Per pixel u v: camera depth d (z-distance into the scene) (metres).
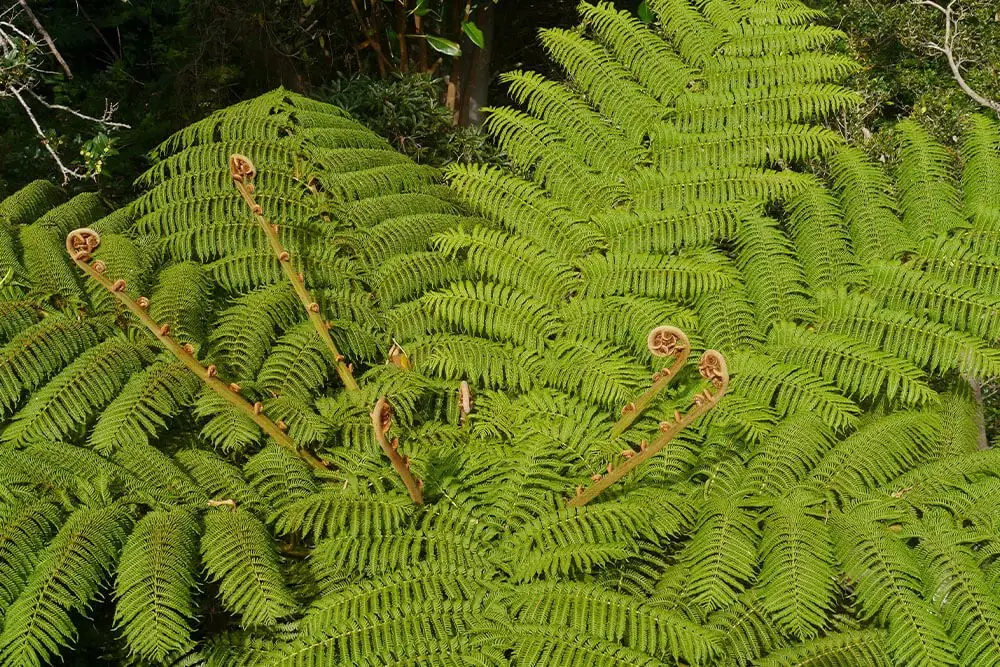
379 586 2.77
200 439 3.34
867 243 3.84
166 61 6.88
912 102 6.39
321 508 3.06
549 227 4.05
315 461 3.23
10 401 3.28
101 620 3.11
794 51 4.52
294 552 3.15
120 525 2.79
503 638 2.65
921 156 3.97
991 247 3.70
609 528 2.88
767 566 2.83
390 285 3.80
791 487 3.14
